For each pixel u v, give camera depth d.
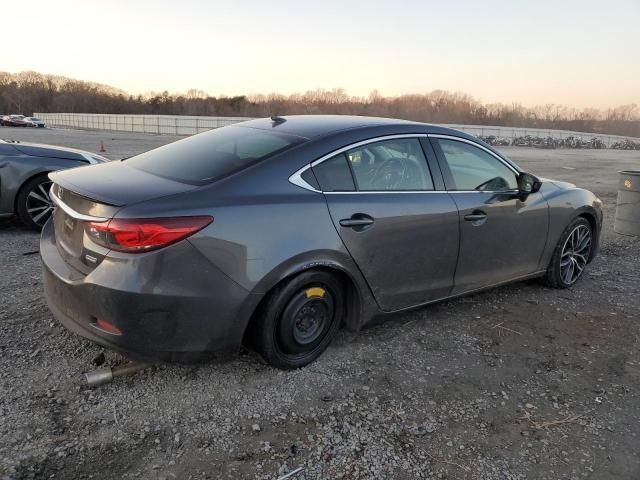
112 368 3.02
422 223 3.46
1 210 5.79
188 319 2.65
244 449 2.49
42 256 3.07
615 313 4.34
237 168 2.93
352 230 3.12
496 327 3.96
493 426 2.77
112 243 2.54
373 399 2.95
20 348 3.24
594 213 4.89
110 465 2.34
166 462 2.38
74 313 2.75
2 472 2.23
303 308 3.07
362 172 3.28
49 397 2.78
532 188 4.14
